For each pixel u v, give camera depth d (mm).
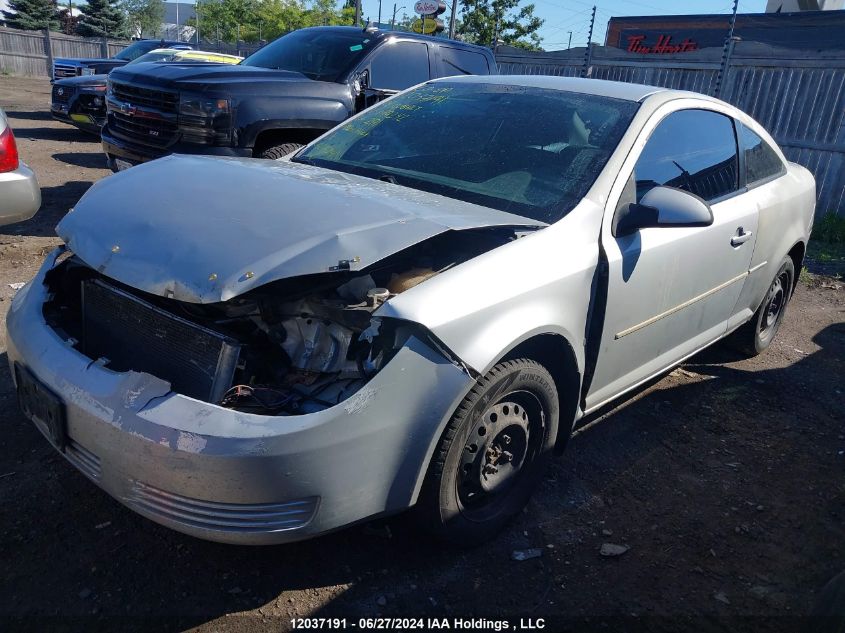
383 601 2559
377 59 7484
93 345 2799
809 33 14750
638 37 20625
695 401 4418
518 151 3406
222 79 6410
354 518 2316
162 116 6422
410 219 2592
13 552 2629
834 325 6164
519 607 2590
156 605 2449
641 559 2904
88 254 2580
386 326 2328
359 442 2227
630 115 3480
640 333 3375
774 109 10297
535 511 3152
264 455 2107
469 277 2508
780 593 2775
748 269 4270
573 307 2863
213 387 2309
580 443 3770
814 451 3924
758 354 5203
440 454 2465
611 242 3047
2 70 26922
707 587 2775
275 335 2477
